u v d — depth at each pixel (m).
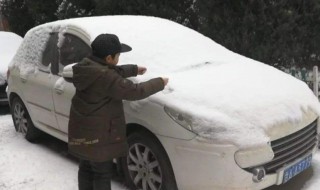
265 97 3.72
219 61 4.55
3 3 14.53
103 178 3.44
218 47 5.00
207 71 4.16
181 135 3.44
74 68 3.26
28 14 14.27
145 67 4.16
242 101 3.57
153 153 3.73
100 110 3.22
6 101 7.46
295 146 3.73
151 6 8.91
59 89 4.70
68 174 4.72
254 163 3.30
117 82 3.13
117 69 3.30
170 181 3.64
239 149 3.26
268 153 3.36
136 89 3.16
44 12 12.67
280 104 3.71
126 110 3.89
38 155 5.37
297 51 7.22
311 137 4.04
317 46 7.49
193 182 3.45
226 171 3.28
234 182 3.29
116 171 4.63
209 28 7.51
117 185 4.30
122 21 4.91
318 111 4.13
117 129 3.32
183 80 3.88
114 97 3.17
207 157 3.32
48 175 4.73
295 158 3.75
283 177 3.55
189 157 3.41
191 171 3.43
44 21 12.72
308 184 4.09
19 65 5.74
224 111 3.44
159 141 3.67
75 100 3.34
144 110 3.72
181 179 3.52
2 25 15.97
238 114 3.44
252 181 3.33
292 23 7.01
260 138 3.34
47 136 6.09
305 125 3.83
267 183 3.45
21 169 4.95
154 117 3.63
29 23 14.52
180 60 4.38
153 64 4.23
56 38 5.11
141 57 4.30
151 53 4.37
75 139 3.33
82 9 10.60
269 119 3.51
